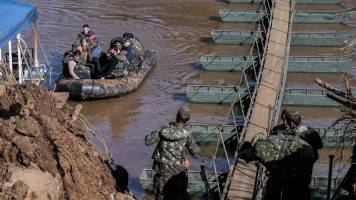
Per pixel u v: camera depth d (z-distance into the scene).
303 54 34.34
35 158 10.87
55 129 11.92
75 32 37.47
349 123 12.92
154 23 40.66
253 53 34.19
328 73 30.67
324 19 40.81
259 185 14.77
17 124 11.44
